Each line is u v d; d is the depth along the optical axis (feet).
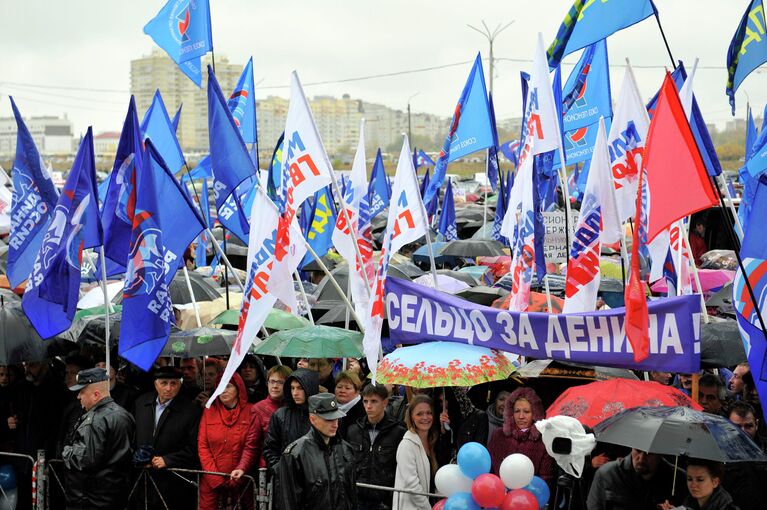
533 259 34.27
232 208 42.55
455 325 32.04
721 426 23.68
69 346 36.58
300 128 34.30
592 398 27.76
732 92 37.06
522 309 34.22
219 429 32.01
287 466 26.50
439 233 69.62
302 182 34.32
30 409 35.91
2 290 40.34
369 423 30.25
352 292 36.86
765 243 26.35
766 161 37.09
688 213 27.22
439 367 29.68
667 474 25.79
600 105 43.37
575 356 30.71
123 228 34.58
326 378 35.06
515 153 76.43
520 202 35.55
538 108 34.27
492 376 29.89
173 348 33.45
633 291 27.55
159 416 33.04
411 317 32.71
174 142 42.11
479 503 25.35
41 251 33.81
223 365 35.58
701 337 31.07
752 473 27.17
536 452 28.32
